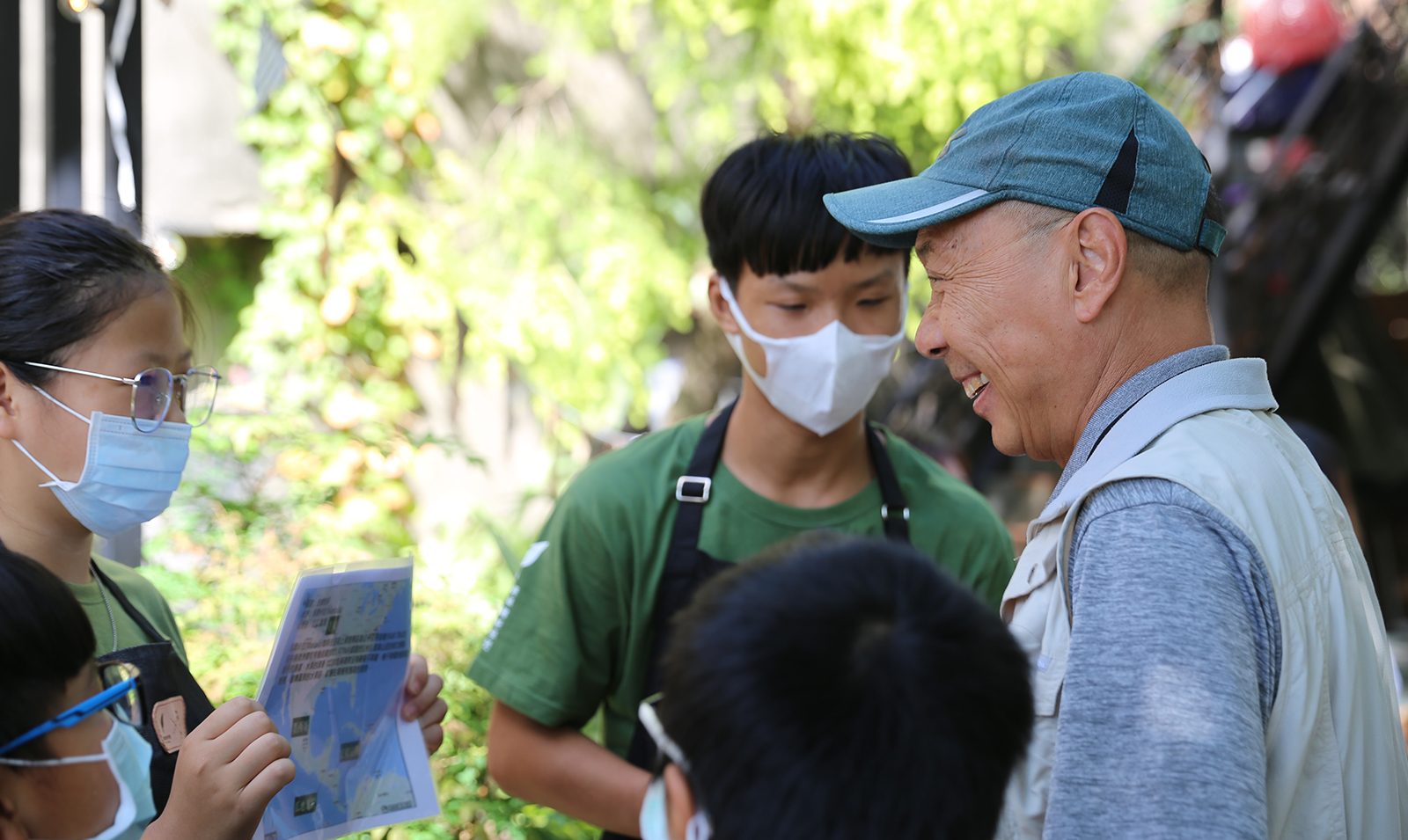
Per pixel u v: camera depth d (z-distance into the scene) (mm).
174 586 2633
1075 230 1201
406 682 1481
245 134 4727
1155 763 967
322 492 3266
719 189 1786
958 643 829
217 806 1152
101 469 1390
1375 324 6945
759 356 1756
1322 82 6137
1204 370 1199
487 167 5629
